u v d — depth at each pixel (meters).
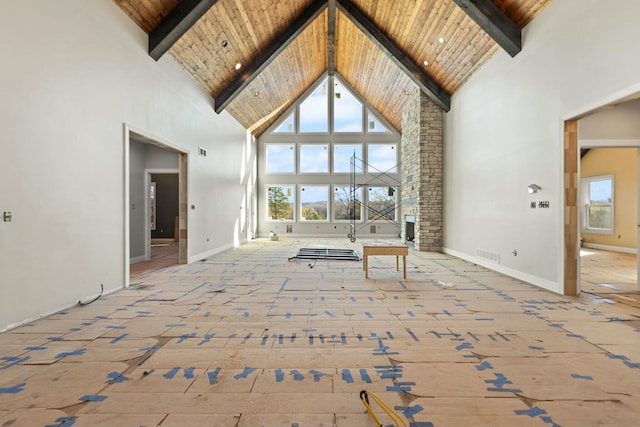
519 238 4.97
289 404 1.78
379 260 6.91
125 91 4.45
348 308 3.52
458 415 1.68
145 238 7.05
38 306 3.11
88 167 3.76
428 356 2.36
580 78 3.75
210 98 7.58
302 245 9.97
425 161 8.34
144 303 3.70
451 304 3.67
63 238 3.40
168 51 5.64
